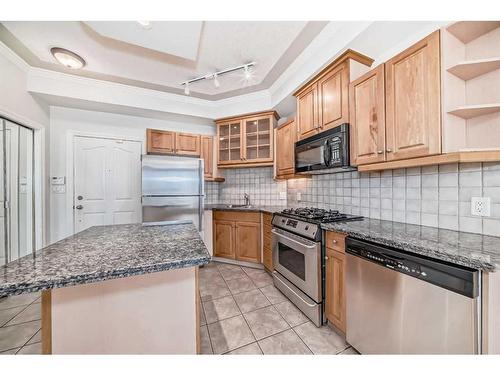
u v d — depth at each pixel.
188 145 3.31
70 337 0.86
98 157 3.03
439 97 1.18
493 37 1.18
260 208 2.96
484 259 0.82
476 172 1.25
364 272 1.28
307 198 2.78
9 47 1.97
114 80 2.62
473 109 1.13
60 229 2.81
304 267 1.82
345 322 1.47
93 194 3.00
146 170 2.67
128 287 0.93
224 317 1.79
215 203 3.77
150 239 1.22
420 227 1.47
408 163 1.33
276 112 3.07
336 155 1.76
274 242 2.35
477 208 1.25
